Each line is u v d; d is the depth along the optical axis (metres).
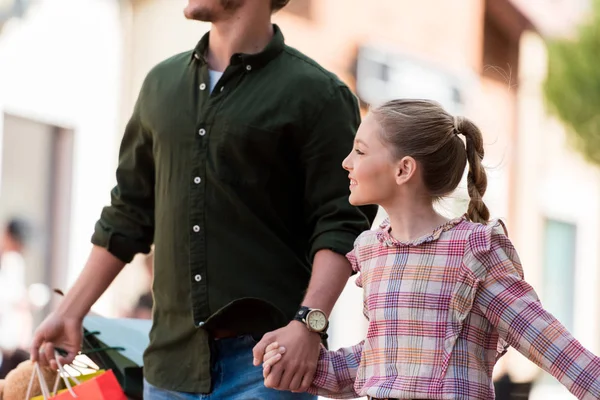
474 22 20.80
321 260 4.96
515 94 22.31
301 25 16.81
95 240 5.63
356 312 17.30
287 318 5.12
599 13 22.88
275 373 4.58
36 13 13.47
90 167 14.34
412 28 19.19
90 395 5.00
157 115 5.27
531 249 22.97
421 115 4.30
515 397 8.04
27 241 13.56
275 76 5.14
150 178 5.58
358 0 17.88
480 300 4.08
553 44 22.83
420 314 4.12
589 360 3.88
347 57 17.72
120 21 14.48
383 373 4.17
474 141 4.40
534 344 3.96
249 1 5.21
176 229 5.17
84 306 5.57
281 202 5.19
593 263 24.36
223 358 5.07
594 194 24.11
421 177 4.27
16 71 13.28
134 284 14.00
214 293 5.09
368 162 4.32
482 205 4.39
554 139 23.30
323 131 5.10
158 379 5.23
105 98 14.43
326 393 4.64
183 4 14.77
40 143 13.81
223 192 5.10
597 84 22.83
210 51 5.32
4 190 13.32
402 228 4.31
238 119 5.07
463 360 4.04
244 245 5.11
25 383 5.54
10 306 12.95
